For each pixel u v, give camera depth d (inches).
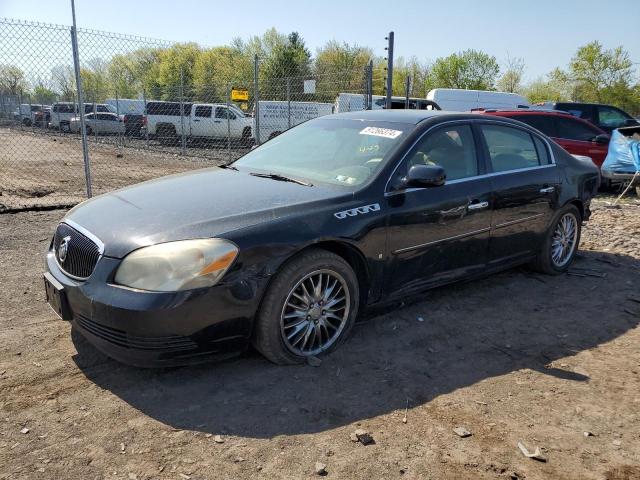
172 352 118.1
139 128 972.6
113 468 97.5
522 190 187.2
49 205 312.8
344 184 150.1
